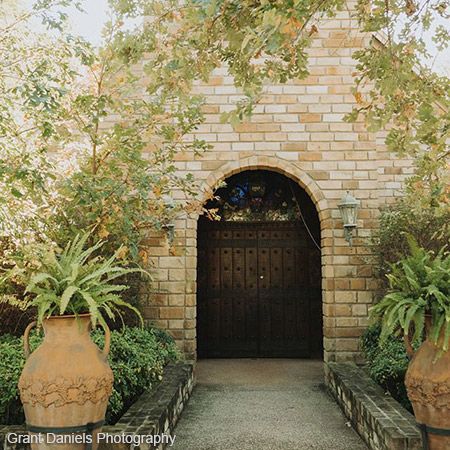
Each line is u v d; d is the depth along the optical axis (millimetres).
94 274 4004
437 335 3951
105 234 5914
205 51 4867
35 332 6914
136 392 6270
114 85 6000
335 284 8539
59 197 6520
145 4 4707
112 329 8172
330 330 8453
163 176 7242
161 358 6969
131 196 6301
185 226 8750
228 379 8984
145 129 6520
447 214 7699
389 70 4941
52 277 3910
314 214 11117
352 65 8898
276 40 3289
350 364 8156
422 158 5312
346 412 6609
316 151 8812
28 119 6164
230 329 11031
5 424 5285
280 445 5641
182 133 6527
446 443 3926
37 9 5031
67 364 3752
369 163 8766
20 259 4781
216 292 11109
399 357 6402
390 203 9195
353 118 5203
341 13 8945
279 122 8852
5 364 5312
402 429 4746
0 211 6004
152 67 4883
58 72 6230
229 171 8797
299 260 11133
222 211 11211
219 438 5883
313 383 8680
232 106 8891
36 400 3699
